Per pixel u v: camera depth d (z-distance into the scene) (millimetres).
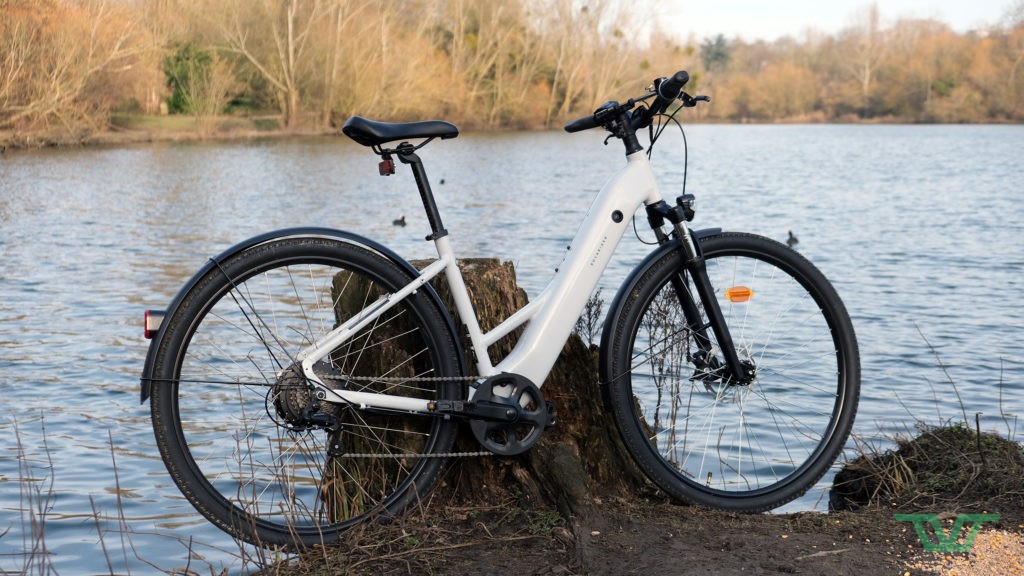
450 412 2750
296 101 54094
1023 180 29562
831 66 116000
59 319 8922
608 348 2887
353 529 2721
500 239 15789
